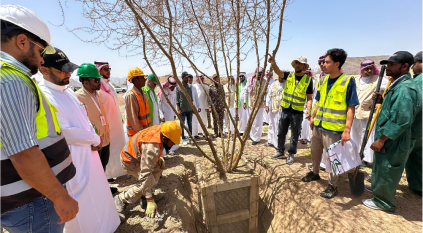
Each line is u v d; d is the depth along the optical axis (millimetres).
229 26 2777
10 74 932
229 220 3084
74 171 1418
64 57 1746
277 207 3188
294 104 3645
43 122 1115
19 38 999
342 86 2525
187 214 2844
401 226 2182
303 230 2424
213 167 3445
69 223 1747
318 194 2863
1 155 951
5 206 1034
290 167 3727
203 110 6312
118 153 3424
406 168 2822
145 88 3752
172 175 3561
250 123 2955
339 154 2512
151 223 2379
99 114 2674
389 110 2230
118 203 2559
